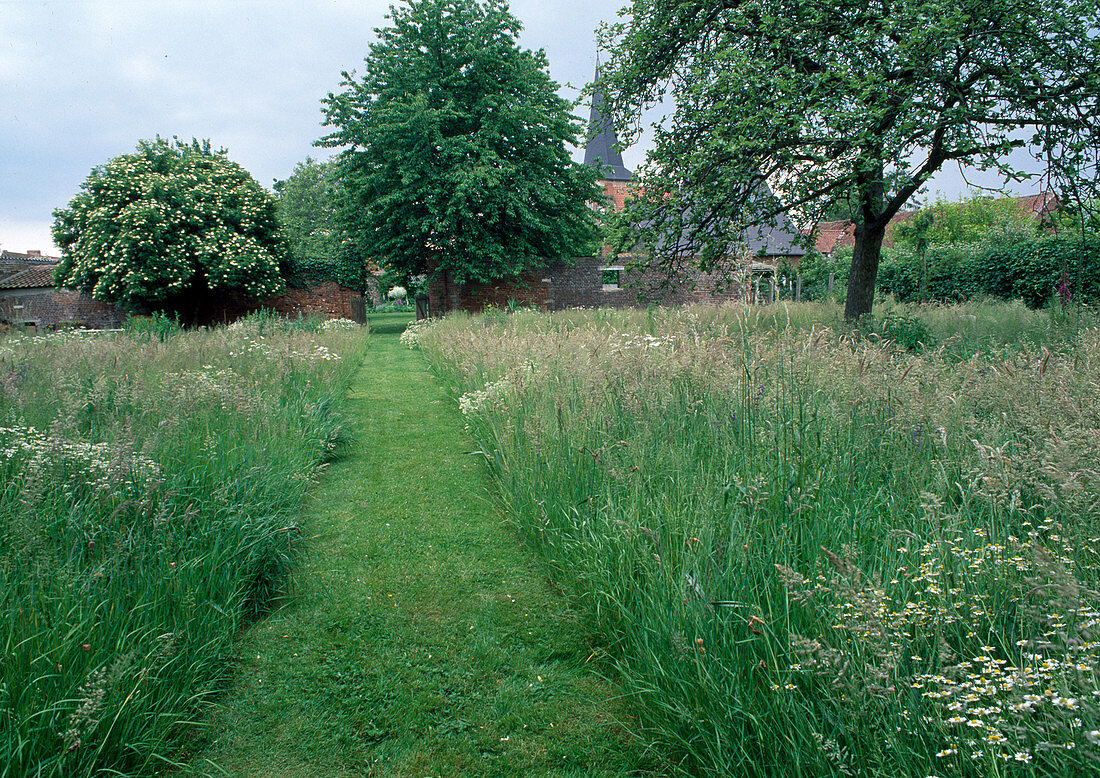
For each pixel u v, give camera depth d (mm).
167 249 22094
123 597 2555
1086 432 2510
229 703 2523
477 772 2162
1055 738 1352
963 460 2859
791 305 13844
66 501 3037
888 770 1555
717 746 1917
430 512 4598
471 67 21922
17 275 27797
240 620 3098
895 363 4469
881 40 8031
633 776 2105
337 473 5570
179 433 4152
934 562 2062
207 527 3271
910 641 1768
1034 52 7605
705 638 2152
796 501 2617
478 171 20578
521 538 4105
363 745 2301
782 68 8109
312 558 3842
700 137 9602
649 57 10594
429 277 26688
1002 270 15586
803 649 1746
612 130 11734
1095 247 9992
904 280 18703
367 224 23484
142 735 2186
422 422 7562
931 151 8383
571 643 2912
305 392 7316
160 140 25078
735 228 10195
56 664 2121
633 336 7281
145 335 9961
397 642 2949
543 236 24562
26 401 4547
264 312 16250
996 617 1809
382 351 16047
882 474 3127
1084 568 1854
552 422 4480
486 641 2941
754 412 3807
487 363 7977
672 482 3316
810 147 8031
